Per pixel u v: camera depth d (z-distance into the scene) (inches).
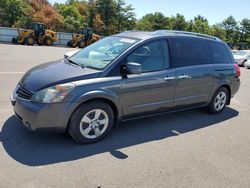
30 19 2138.3
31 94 161.6
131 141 186.2
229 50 263.4
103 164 153.9
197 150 181.2
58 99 158.9
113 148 173.6
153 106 200.8
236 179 150.9
